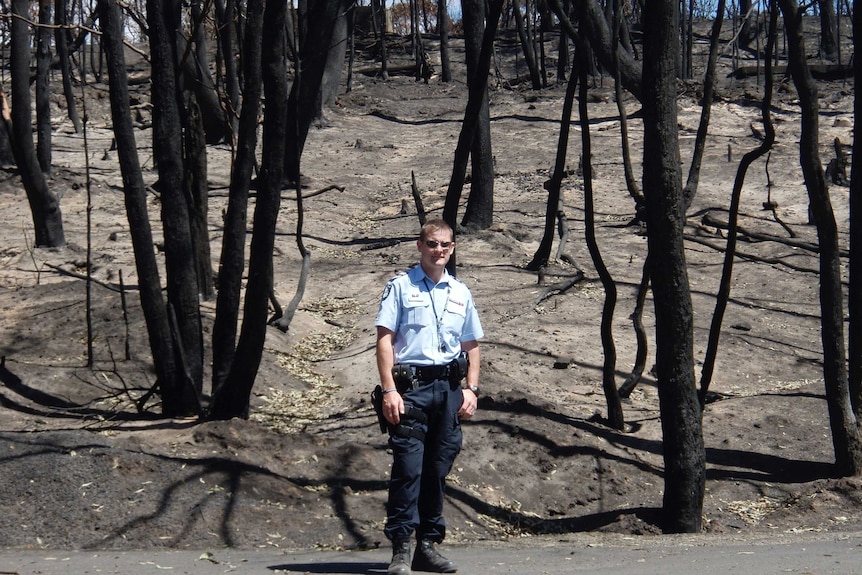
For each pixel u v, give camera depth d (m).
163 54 8.57
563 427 9.05
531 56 39.78
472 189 18.77
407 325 4.98
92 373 10.14
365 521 6.89
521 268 16.05
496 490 8.03
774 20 8.03
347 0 34.34
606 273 9.24
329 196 22.73
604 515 7.84
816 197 8.52
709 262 16.84
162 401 8.97
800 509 7.93
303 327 12.82
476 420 9.02
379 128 33.25
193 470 7.12
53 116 30.27
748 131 28.42
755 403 10.50
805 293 15.17
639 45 41.66
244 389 8.58
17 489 6.70
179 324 8.85
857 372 8.66
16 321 12.30
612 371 9.48
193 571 5.11
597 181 22.98
